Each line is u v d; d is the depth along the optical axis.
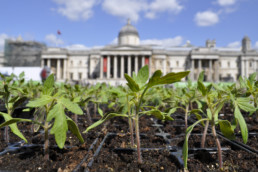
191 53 69.62
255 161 2.11
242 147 2.46
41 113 2.78
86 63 73.12
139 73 2.14
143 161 2.09
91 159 2.05
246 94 3.15
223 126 1.96
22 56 69.62
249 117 5.00
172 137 3.18
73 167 1.88
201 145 2.59
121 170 1.91
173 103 4.51
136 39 76.88
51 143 2.62
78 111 1.63
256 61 72.12
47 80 1.90
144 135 3.19
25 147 2.37
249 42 83.31
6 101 2.71
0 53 70.00
